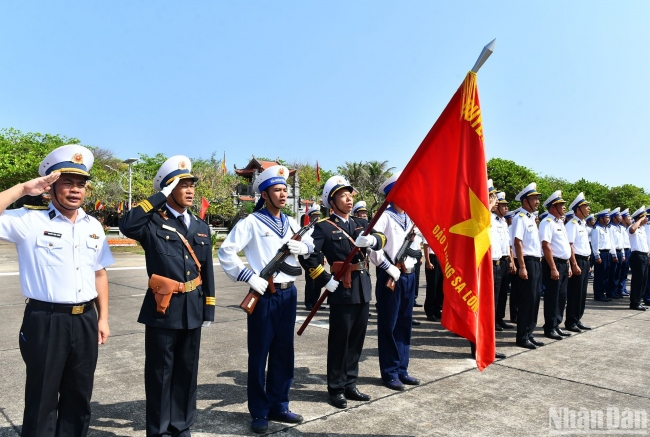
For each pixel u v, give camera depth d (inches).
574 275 281.6
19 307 319.6
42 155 1291.8
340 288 160.9
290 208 1334.9
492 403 164.2
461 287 126.3
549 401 166.6
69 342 112.1
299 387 178.4
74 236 114.1
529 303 241.6
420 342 252.5
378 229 182.5
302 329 166.7
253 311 144.9
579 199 302.8
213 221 1423.5
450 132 133.3
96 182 1205.1
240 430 140.2
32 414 108.8
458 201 129.3
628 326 298.7
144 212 124.2
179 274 128.4
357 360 167.9
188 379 132.3
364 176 1549.0
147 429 127.6
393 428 142.9
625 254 470.6
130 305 334.0
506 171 1449.3
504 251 296.5
